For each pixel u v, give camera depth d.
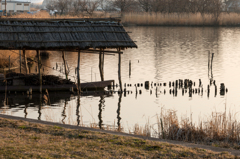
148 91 25.86
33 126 9.87
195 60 39.25
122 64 37.06
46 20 24.44
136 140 8.78
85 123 17.77
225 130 11.37
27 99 23.12
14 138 8.63
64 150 7.76
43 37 23.31
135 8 109.75
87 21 25.33
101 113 20.05
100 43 23.86
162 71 33.12
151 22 90.00
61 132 9.35
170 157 7.52
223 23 90.75
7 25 23.38
